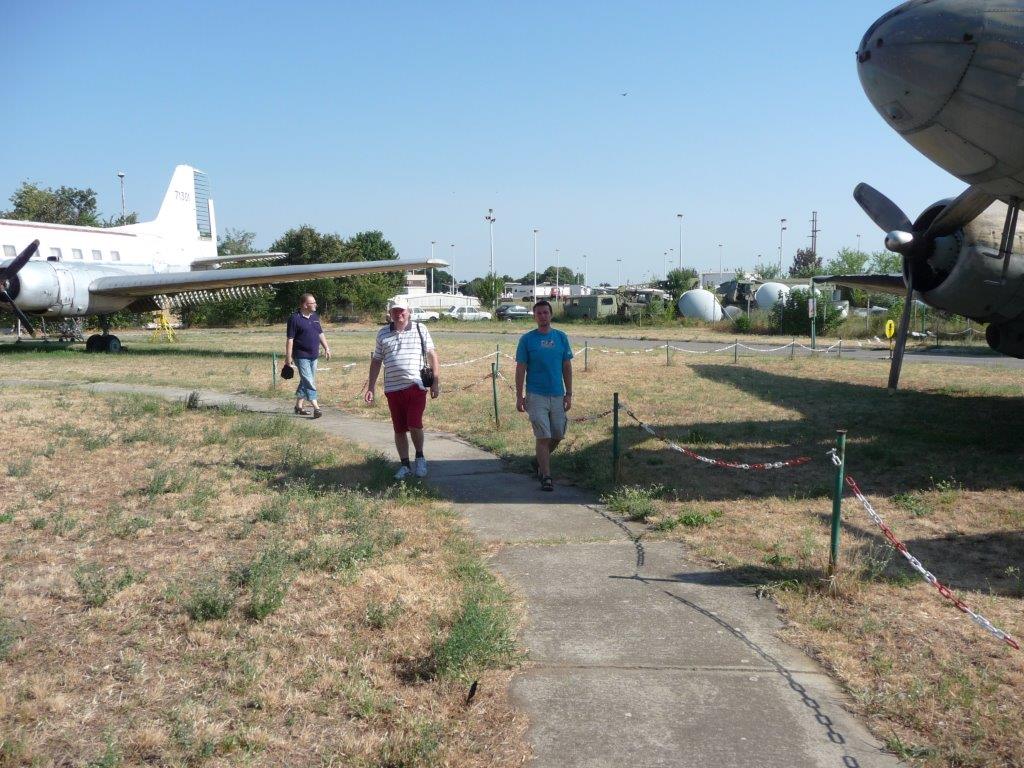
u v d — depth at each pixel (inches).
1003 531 238.2
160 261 1210.0
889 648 159.0
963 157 320.2
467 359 858.8
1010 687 142.6
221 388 599.5
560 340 291.9
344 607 176.9
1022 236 427.2
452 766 117.4
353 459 339.9
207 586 183.8
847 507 264.2
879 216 463.8
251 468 318.0
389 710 133.0
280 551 209.2
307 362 465.7
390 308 305.7
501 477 315.9
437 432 419.2
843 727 131.3
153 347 1056.2
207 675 144.9
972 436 389.4
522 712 135.1
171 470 308.3
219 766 116.4
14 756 115.3
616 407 296.2
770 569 205.3
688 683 146.1
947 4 287.0
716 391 568.7
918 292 459.8
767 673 150.2
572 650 160.1
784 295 1652.3
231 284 904.9
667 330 1626.5
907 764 120.7
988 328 487.5
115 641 158.2
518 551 223.6
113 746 118.3
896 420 442.9
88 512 251.8
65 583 188.9
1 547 215.3
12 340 1215.6
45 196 2397.9
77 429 396.5
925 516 254.5
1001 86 281.9
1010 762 119.6
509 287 4013.3
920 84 296.2
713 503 270.1
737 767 119.3
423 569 203.8
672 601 186.1
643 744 125.4
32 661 148.5
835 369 746.2
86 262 967.6
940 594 182.1
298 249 2373.3
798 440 384.2
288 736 125.4
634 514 257.3
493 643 155.0
